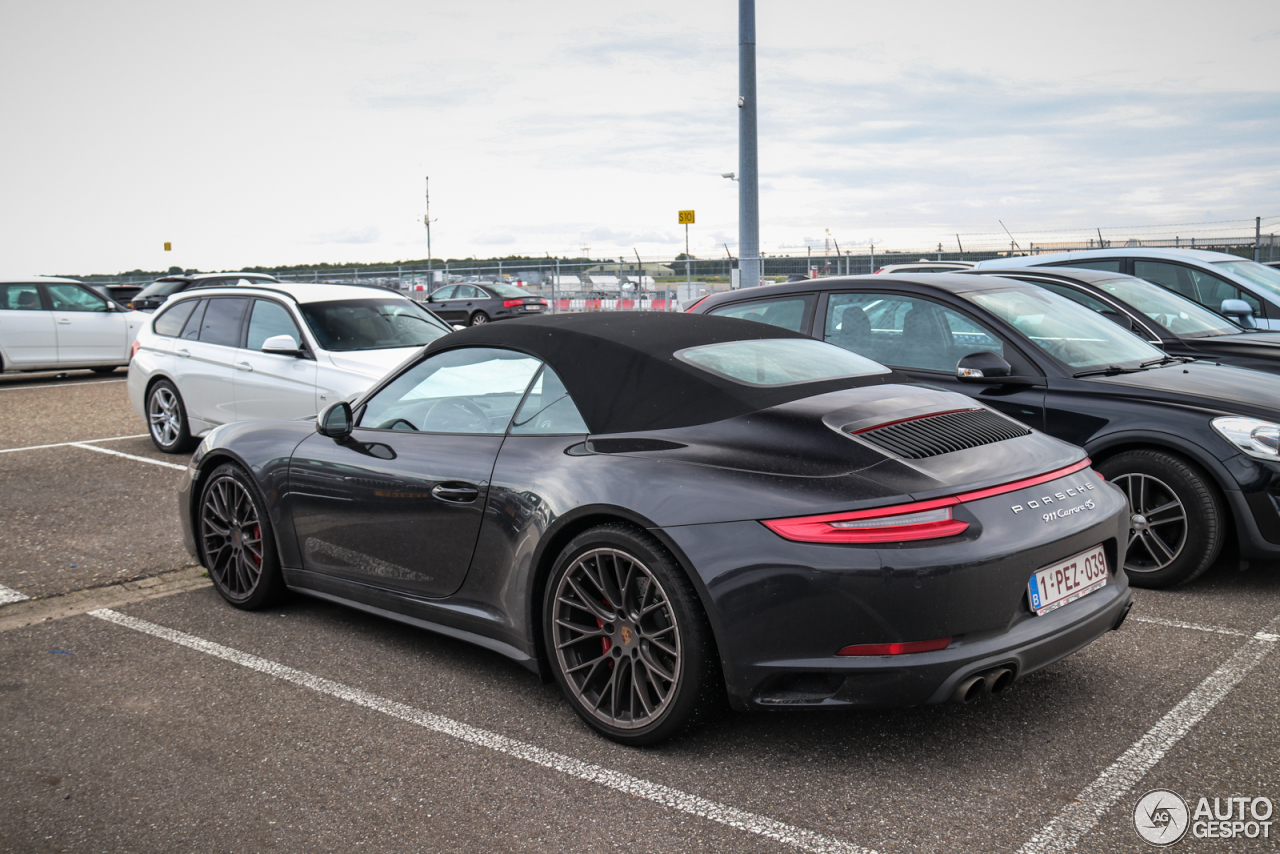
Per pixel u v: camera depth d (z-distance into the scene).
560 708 3.20
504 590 3.19
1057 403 4.52
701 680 2.69
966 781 2.64
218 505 4.32
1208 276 8.07
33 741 2.96
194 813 2.53
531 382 3.31
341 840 2.39
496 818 2.49
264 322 7.78
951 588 2.49
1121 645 3.64
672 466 2.81
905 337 5.15
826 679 2.58
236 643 3.83
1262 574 4.54
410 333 7.89
